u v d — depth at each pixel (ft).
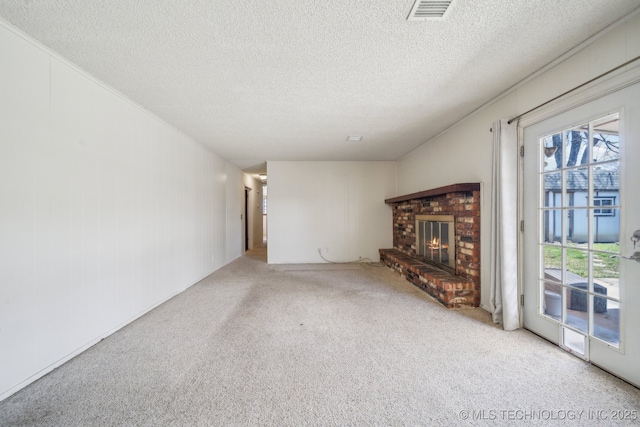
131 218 8.48
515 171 7.81
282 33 5.44
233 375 5.64
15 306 5.12
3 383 4.91
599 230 5.73
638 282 5.01
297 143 13.99
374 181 19.01
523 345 6.82
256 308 9.61
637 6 4.76
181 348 6.75
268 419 4.45
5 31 5.01
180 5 4.64
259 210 29.43
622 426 4.24
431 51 6.12
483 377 5.52
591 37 5.60
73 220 6.39
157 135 10.00
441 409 4.65
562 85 6.39
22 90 5.29
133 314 8.52
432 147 13.20
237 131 11.84
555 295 6.84
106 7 4.66
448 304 9.52
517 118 7.66
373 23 5.16
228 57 6.28
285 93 8.20
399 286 12.44
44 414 4.56
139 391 5.15
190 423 4.37
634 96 5.00
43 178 5.68
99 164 7.22
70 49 5.87
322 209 18.83
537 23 5.20
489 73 7.11
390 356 6.36
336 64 6.63
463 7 4.75
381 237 19.06
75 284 6.41
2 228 4.93
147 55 6.16
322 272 15.51
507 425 4.30
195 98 8.46
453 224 10.84
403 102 8.95
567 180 6.46
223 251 17.66
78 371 5.78
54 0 4.47
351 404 4.79
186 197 12.30
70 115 6.35
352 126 11.34
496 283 8.27
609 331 5.60
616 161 5.36
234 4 4.63
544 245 7.12
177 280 11.42
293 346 6.86
